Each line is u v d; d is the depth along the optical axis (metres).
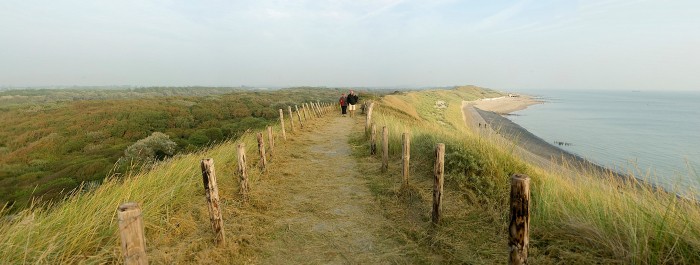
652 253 3.00
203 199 5.46
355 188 6.36
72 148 27.81
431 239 4.00
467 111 75.56
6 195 14.06
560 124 63.22
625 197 3.94
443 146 4.21
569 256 3.34
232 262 3.66
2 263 3.04
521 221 2.70
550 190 4.82
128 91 134.88
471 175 5.79
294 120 17.42
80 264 3.19
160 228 4.17
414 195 5.46
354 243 4.11
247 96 73.19
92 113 40.28
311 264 3.66
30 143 29.84
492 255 3.57
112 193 4.78
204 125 36.84
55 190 13.16
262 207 5.27
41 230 3.61
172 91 139.75
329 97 85.38
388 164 7.88
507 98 177.75
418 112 46.31
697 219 3.21
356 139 12.14
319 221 4.79
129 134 32.09
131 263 2.44
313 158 9.19
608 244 3.34
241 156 5.40
